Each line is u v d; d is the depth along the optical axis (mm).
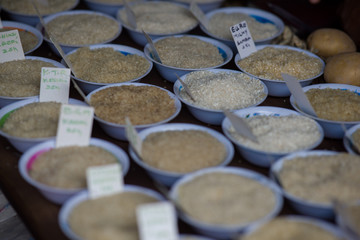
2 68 2133
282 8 3062
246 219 1248
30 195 1516
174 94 2023
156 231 1173
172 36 2523
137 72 2145
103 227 1221
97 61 2211
